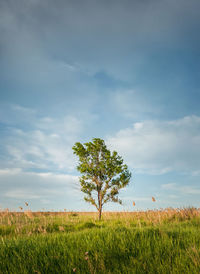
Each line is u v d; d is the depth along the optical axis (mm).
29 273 3730
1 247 4926
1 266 3967
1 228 8664
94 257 4137
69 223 10664
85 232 6309
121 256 4262
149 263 3879
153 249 4527
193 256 3877
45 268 3861
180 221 10000
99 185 14266
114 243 4781
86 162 15000
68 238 5539
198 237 5324
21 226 8570
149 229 6008
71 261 3998
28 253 4473
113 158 14859
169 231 5852
